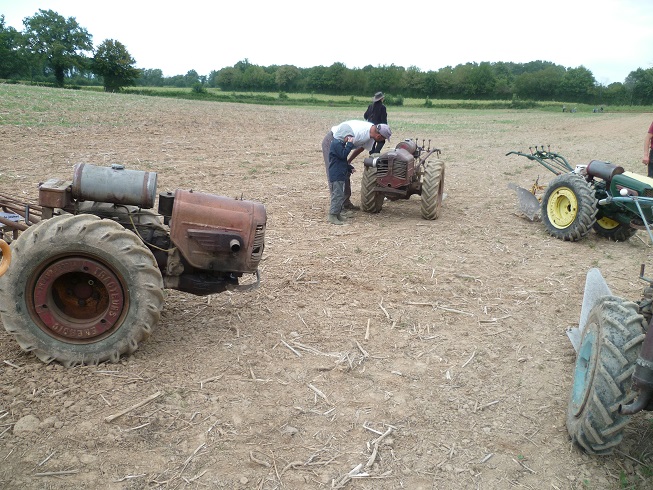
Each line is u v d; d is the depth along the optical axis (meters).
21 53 93.06
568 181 8.99
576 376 4.02
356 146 9.22
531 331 5.66
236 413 3.94
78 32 96.44
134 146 15.69
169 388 4.14
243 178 12.70
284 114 34.34
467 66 109.56
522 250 8.44
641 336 3.40
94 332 4.29
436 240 8.62
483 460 3.71
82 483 3.20
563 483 3.56
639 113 68.38
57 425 3.63
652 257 8.45
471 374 4.75
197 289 4.87
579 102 103.50
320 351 4.92
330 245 8.01
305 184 12.50
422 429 3.97
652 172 10.32
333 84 107.06
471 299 6.37
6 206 5.27
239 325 5.29
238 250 4.64
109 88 89.62
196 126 21.86
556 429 4.09
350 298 6.13
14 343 4.57
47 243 4.08
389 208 10.69
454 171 16.17
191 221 4.59
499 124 39.19
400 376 4.63
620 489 3.54
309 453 3.63
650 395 3.16
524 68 150.88
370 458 3.61
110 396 3.98
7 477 3.20
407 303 6.11
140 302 4.28
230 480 3.33
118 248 4.18
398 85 107.25
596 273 4.88
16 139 14.72
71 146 14.63
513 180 15.02
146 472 3.33
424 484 3.45
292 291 6.22
